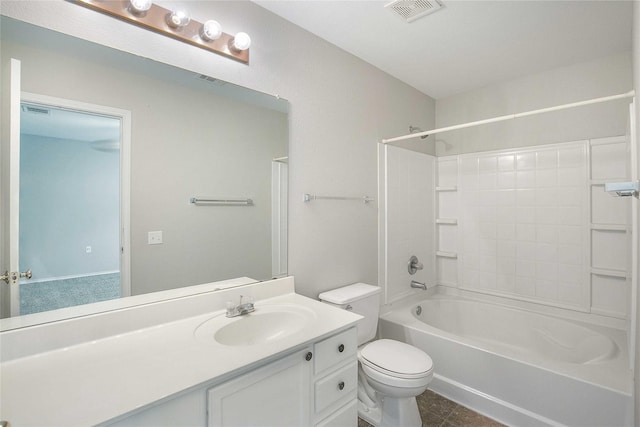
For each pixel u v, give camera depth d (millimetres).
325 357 1298
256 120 1722
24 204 1105
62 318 1161
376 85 2484
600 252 2299
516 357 1861
